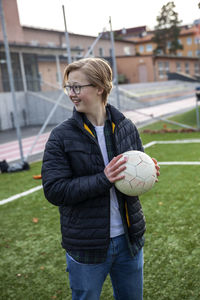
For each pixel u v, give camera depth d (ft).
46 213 14.35
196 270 8.79
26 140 42.19
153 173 5.00
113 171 4.59
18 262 10.18
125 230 4.91
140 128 36.32
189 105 62.13
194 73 96.12
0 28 70.59
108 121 5.12
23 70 66.28
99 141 5.00
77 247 4.80
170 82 94.94
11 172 23.38
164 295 7.87
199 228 11.37
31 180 20.53
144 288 8.21
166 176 18.62
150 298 7.81
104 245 4.76
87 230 4.76
